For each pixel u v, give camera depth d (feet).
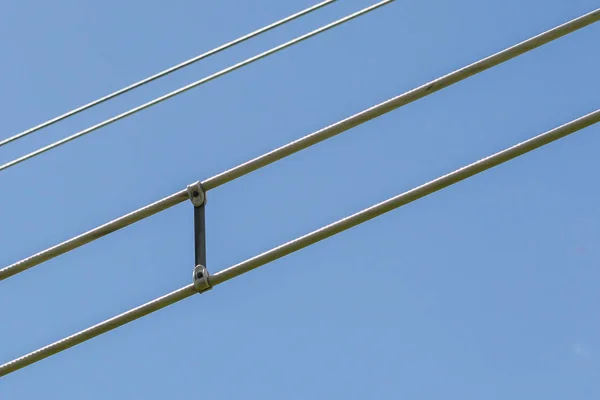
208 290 58.85
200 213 59.98
